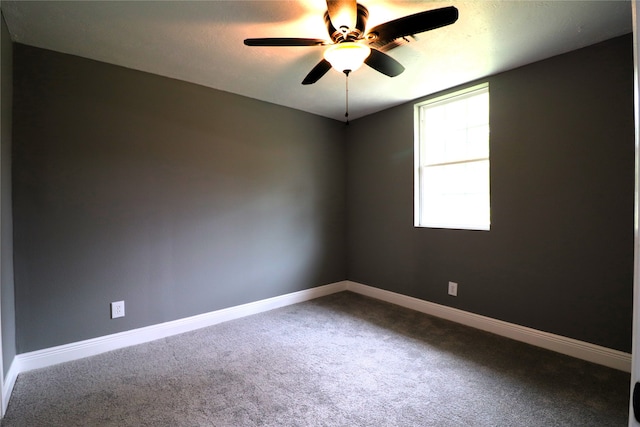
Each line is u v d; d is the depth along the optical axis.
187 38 2.18
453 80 2.90
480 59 2.51
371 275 3.96
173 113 2.86
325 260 4.04
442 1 1.83
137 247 2.68
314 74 2.23
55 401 1.89
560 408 1.81
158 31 2.10
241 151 3.29
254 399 1.91
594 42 2.26
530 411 1.79
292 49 2.33
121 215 2.61
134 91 2.66
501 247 2.79
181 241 2.91
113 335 2.57
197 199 3.00
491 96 2.82
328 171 4.06
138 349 2.56
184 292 2.93
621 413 1.76
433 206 3.41
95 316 2.50
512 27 2.06
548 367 2.25
